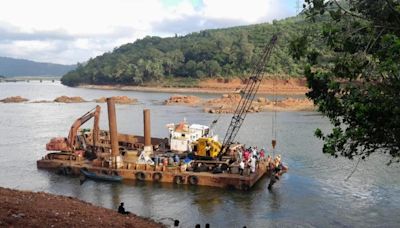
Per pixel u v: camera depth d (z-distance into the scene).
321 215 30.78
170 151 47.62
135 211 32.50
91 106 125.75
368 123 12.73
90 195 36.97
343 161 46.47
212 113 100.00
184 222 29.92
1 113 106.56
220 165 41.06
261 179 41.12
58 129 76.88
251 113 97.88
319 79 13.62
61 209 21.50
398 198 34.06
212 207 33.22
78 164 44.38
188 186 39.22
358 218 29.98
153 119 91.44
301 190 37.00
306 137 63.28
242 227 28.72
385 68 11.64
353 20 13.64
